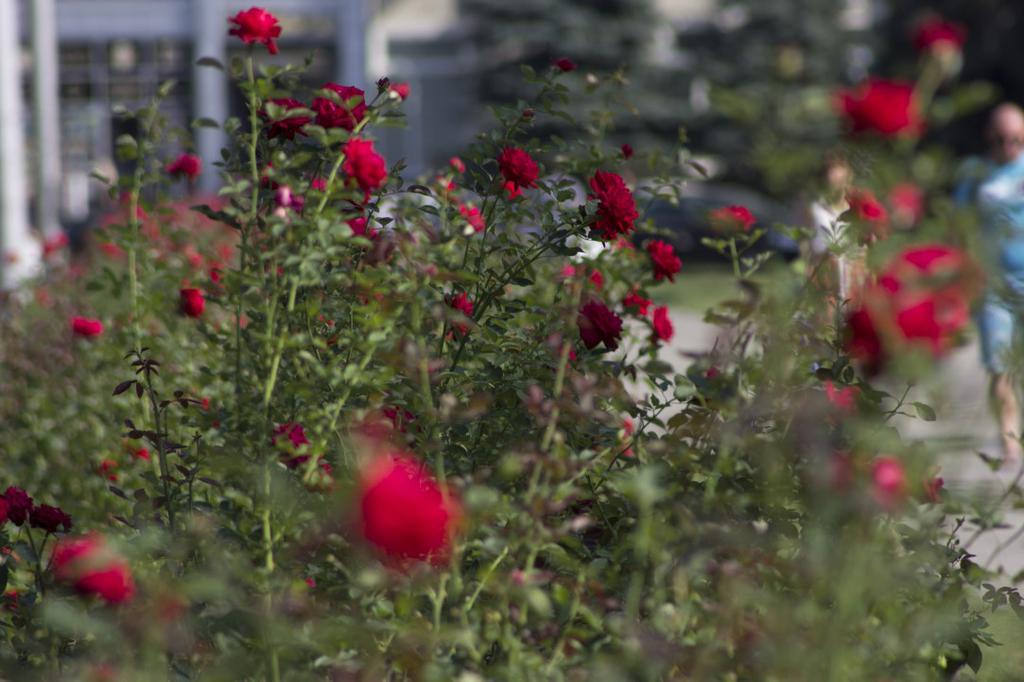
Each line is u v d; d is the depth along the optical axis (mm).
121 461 8727
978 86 4559
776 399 5480
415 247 5777
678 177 7762
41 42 30094
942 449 4953
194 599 5102
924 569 5844
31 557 6297
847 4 66062
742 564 5203
